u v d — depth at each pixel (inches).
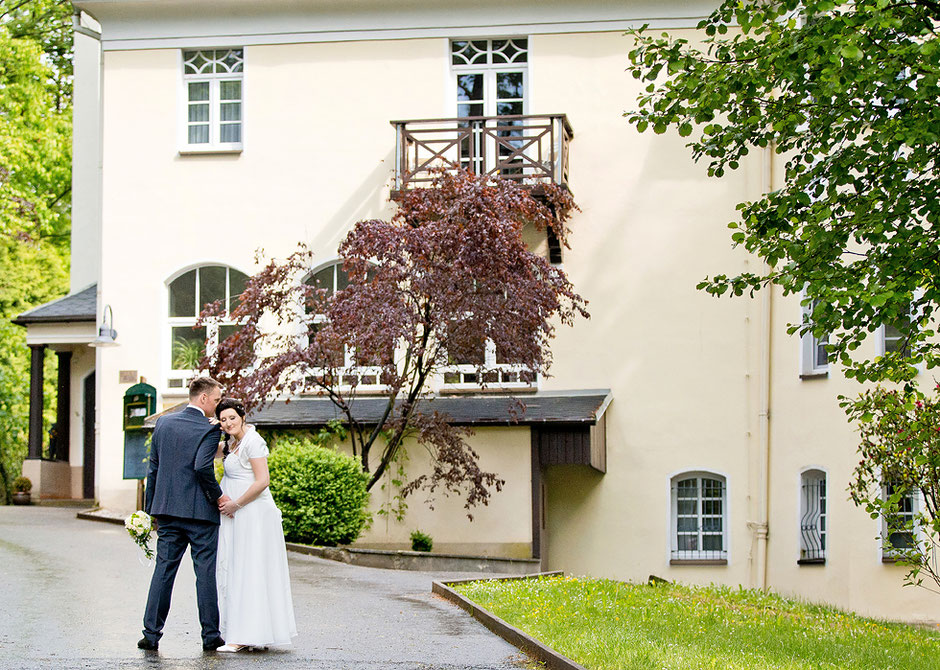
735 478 765.3
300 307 796.0
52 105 1314.0
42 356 956.6
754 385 767.1
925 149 421.1
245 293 702.5
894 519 524.4
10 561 546.6
